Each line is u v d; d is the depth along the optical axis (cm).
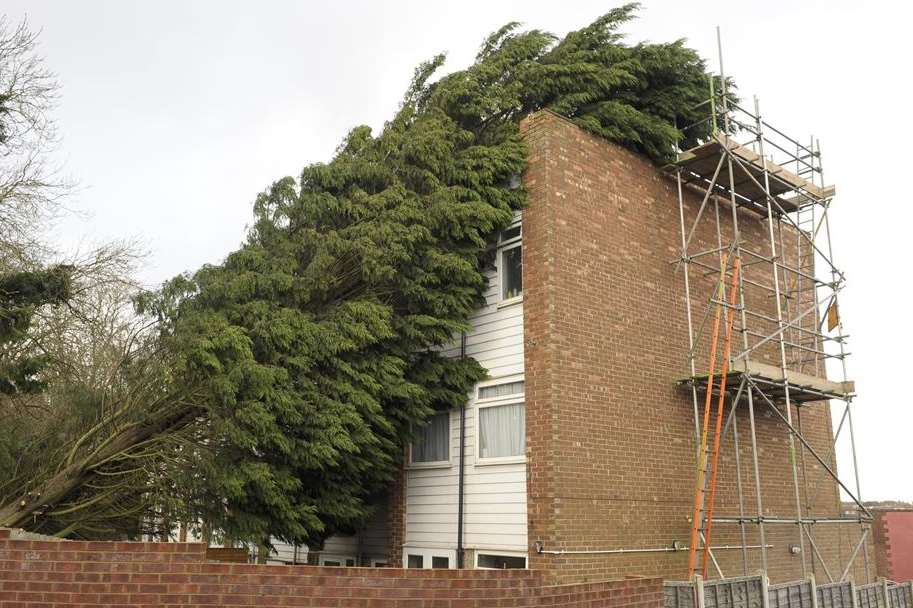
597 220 1381
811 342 1769
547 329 1252
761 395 1392
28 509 1157
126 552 684
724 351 1420
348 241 1238
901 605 1455
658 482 1330
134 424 1170
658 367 1397
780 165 1619
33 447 1252
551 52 1523
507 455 1295
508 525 1259
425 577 740
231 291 1174
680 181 1533
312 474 1214
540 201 1329
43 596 668
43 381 1249
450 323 1298
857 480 1505
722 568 1402
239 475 1081
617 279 1379
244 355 1104
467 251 1337
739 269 1436
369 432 1189
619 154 1467
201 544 700
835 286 1612
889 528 2289
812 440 1725
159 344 1205
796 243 1858
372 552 1516
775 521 1299
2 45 1477
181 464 1128
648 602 929
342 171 1314
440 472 1409
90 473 1185
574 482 1203
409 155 1349
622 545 1243
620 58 1493
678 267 1505
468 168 1354
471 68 1498
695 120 1592
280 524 1148
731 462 1481
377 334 1220
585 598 848
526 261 1323
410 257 1277
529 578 790
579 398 1252
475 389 1378
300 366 1148
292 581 711
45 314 1448
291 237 1282
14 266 1448
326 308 1267
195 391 1141
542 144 1355
